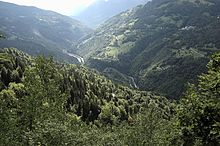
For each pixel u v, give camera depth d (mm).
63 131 42594
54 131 41969
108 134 87375
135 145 69188
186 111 23734
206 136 22594
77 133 48219
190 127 23016
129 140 70688
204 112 22594
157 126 71000
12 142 42812
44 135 41750
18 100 56531
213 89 23422
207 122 22672
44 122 45219
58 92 62062
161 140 55438
